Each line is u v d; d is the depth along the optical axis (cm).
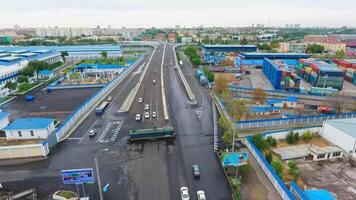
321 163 4866
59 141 5734
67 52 18175
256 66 15050
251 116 7200
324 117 6781
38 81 11544
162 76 12575
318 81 10388
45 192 4075
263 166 4588
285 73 9931
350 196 3931
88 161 4950
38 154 5081
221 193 4056
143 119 7012
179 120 6956
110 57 18925
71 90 10112
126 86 10631
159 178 4428
